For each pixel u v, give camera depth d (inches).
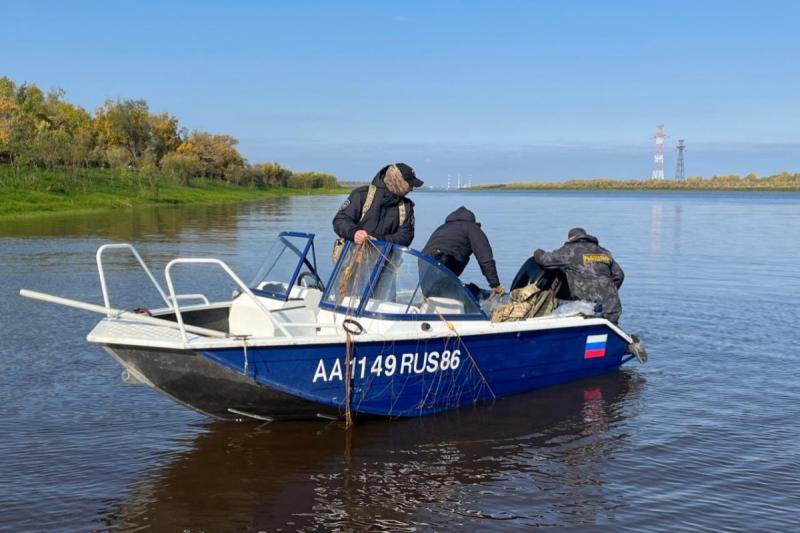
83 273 614.9
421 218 1640.0
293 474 212.1
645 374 323.6
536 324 281.6
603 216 1840.6
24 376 303.0
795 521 185.5
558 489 203.9
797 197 4534.9
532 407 277.7
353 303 260.5
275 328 250.1
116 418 256.4
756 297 525.7
